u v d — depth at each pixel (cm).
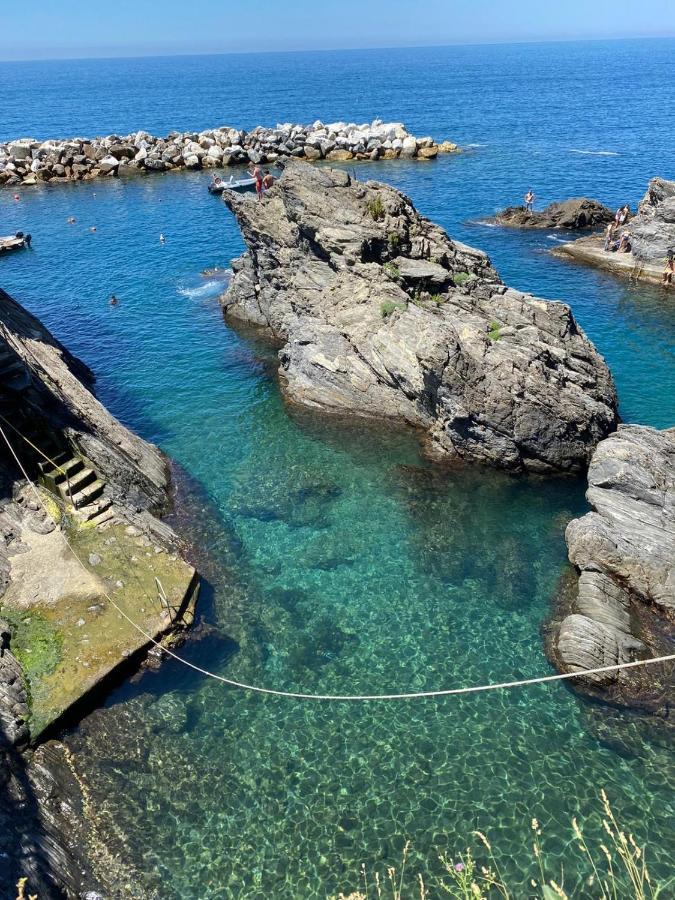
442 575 2575
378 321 3675
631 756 1862
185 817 1714
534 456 3152
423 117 15700
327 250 4038
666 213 5478
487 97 19812
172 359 4491
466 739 1933
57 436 2672
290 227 4341
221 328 4959
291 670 2158
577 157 10325
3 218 8194
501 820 1708
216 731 1944
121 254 6731
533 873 1586
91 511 2558
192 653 2178
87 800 1717
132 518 2614
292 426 3672
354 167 10575
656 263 5588
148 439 3541
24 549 2367
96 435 2938
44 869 1491
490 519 2888
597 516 2567
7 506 2464
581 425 3094
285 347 4125
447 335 3225
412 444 3459
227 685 2094
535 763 1855
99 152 10600
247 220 4569
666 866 1584
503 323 3588
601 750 1884
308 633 2306
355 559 2659
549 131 12925
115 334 4881
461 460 3297
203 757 1866
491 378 3069
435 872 1595
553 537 2773
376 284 3791
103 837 1652
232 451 3434
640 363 4194
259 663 2177
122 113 18962
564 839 1658
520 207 7362
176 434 3600
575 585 2500
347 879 1588
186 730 1938
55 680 1909
